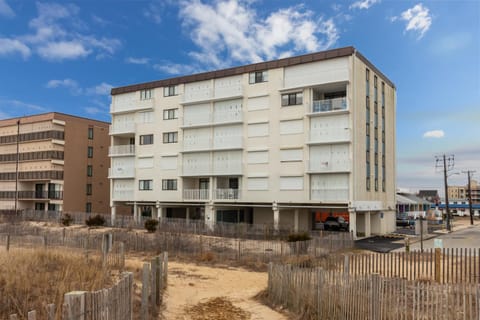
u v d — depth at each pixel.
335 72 38.31
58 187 58.28
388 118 48.53
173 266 22.44
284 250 24.56
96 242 23.50
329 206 38.38
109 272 13.48
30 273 10.98
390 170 48.16
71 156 59.91
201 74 47.16
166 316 11.92
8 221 50.00
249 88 43.91
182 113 48.06
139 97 51.97
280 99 41.91
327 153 39.00
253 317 12.54
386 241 36.38
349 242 29.61
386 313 9.21
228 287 17.56
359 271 17.00
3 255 13.17
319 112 38.88
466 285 8.77
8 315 7.93
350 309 10.23
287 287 13.30
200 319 12.08
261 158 42.62
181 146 47.53
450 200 133.38
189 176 46.69
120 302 7.94
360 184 38.88
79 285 10.59
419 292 8.80
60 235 26.83
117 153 52.59
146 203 49.94
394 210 48.16
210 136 46.16
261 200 42.03
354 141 38.03
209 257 24.48
